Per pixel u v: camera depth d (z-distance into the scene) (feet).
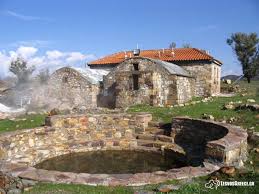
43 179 23.61
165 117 55.01
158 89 80.69
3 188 22.94
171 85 80.48
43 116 60.85
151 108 68.64
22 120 56.59
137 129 50.01
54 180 23.47
